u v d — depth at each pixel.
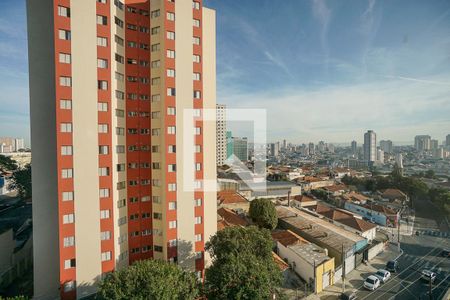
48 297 34.19
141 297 24.78
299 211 71.25
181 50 39.81
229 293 27.59
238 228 38.12
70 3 32.56
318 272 38.88
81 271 33.16
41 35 34.22
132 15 40.06
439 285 41.47
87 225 33.62
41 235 34.41
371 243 55.59
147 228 41.34
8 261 42.69
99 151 34.66
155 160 40.62
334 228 56.19
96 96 34.28
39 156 34.34
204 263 42.09
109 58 35.19
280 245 48.28
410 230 71.25
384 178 117.38
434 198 91.00
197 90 41.22
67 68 32.44
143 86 40.94
